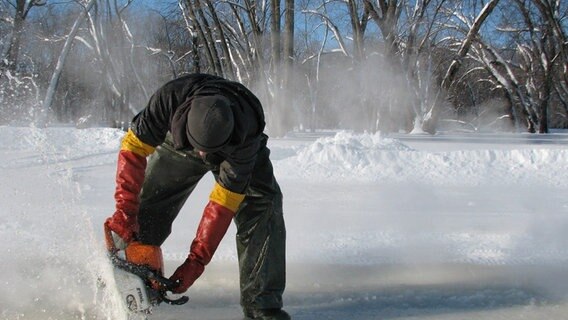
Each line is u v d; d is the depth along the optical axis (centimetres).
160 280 287
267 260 330
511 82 3812
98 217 564
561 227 586
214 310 363
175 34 3148
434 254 485
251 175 311
